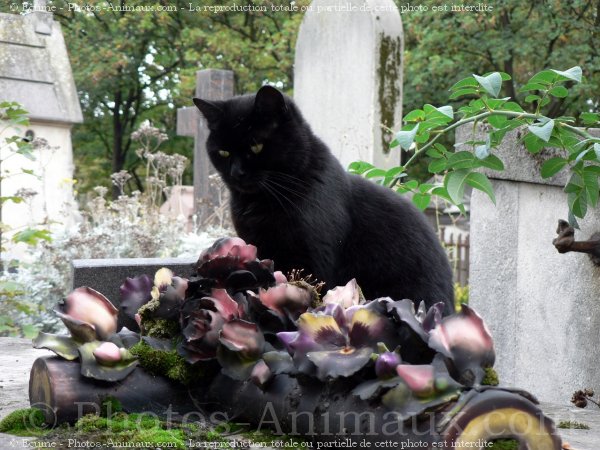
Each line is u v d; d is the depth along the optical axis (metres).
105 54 18.58
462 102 15.87
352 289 1.75
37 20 15.00
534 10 14.19
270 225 3.15
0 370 2.82
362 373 1.46
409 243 3.34
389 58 6.48
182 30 18.00
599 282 3.32
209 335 1.71
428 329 1.49
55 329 5.99
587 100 14.65
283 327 1.73
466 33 14.55
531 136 3.20
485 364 1.42
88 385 1.69
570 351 3.46
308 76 7.05
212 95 8.55
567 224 3.15
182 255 6.42
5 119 5.05
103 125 23.59
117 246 6.46
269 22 18.52
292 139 3.19
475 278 4.02
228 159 3.27
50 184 13.87
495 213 3.88
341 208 3.23
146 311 1.88
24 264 6.22
